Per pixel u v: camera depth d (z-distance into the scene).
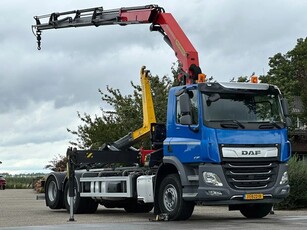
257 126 15.57
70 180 17.31
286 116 16.09
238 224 14.73
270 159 15.58
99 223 15.39
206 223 15.08
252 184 15.37
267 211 16.89
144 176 17.22
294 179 21.31
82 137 33.81
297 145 33.94
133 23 20.06
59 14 22.34
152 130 18.50
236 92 15.69
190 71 17.55
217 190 15.04
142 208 20.58
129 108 31.48
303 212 19.95
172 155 16.09
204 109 15.36
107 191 18.50
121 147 20.56
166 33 18.86
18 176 57.00
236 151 15.23
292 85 37.25
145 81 20.05
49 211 20.95
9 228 13.87
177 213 15.80
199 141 15.30
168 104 16.50
